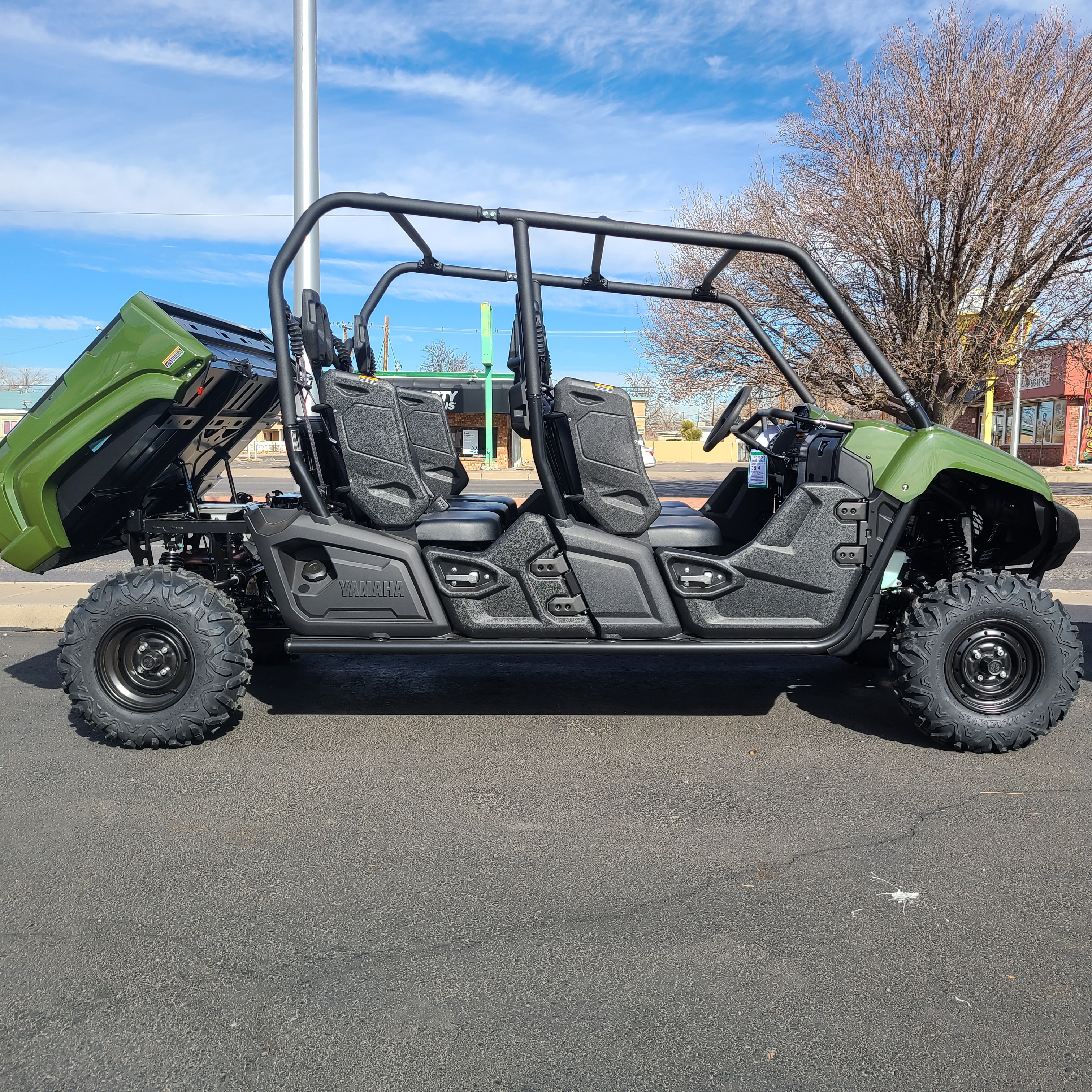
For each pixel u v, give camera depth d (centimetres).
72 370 389
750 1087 190
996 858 293
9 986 225
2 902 265
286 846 303
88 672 388
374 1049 201
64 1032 207
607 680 518
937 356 1517
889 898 267
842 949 241
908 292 1570
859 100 1545
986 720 384
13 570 955
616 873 283
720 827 318
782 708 462
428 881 278
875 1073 194
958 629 384
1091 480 2697
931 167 1475
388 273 477
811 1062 197
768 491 489
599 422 380
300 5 804
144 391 376
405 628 393
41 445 392
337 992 222
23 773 369
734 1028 208
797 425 470
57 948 241
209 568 459
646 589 386
